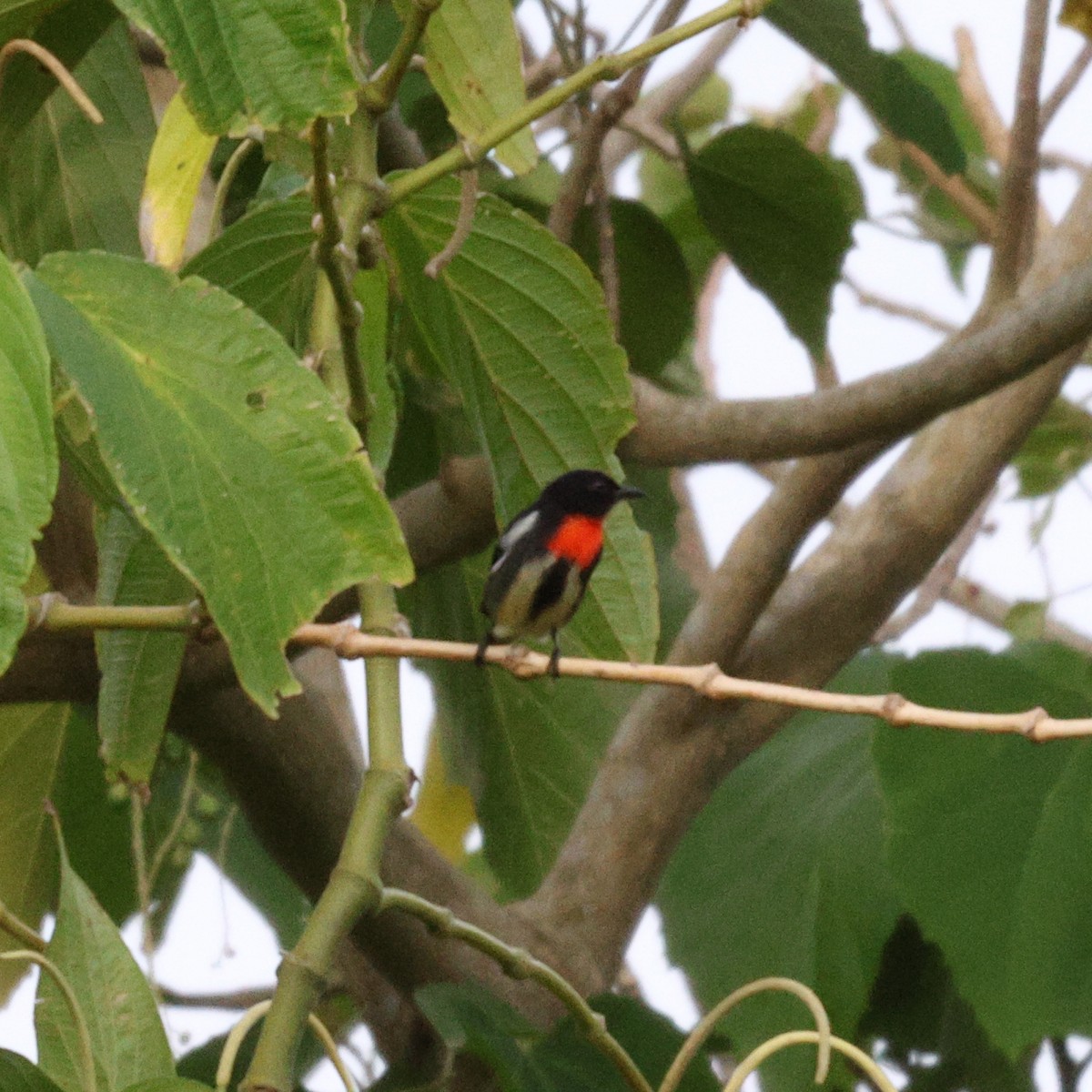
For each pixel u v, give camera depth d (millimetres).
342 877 4754
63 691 7699
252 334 4148
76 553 7949
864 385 6852
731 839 9992
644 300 9984
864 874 9602
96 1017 4918
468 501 8000
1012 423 9328
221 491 4062
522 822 10680
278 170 7602
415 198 6039
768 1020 9406
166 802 10875
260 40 4145
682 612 11055
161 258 6438
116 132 7211
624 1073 5469
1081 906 8570
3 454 3500
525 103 6699
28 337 3592
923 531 9352
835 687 10594
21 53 5766
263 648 4066
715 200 9406
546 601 6520
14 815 10102
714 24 5473
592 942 8977
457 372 6473
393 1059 9320
